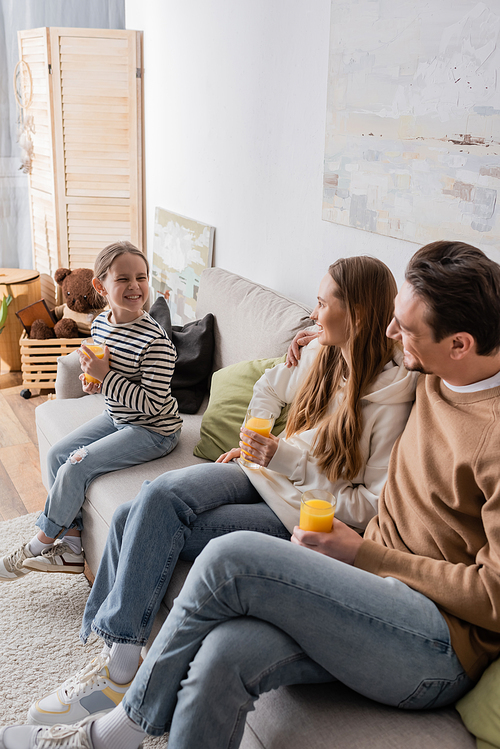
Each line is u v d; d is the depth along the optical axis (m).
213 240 2.87
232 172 2.64
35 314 3.35
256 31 2.34
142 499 1.37
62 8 3.80
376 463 1.39
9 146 3.95
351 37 1.84
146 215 3.68
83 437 1.93
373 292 1.38
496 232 1.50
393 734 1.02
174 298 3.20
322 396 1.52
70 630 1.77
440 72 1.58
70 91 3.40
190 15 2.81
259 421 1.50
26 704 1.51
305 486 1.46
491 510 1.05
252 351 2.06
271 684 1.06
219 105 2.67
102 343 1.91
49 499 1.80
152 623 1.33
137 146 3.54
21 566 1.84
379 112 1.79
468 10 1.47
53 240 3.73
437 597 1.08
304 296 2.30
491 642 1.08
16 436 2.94
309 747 1.00
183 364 2.23
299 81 2.14
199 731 1.01
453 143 1.58
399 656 1.04
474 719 1.01
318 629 1.05
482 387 1.13
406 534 1.22
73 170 3.52
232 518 1.42
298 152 2.21
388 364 1.42
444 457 1.16
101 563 1.50
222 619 1.08
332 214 2.06
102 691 1.31
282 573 1.06
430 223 1.68
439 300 1.06
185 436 2.04
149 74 3.36
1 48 3.78
